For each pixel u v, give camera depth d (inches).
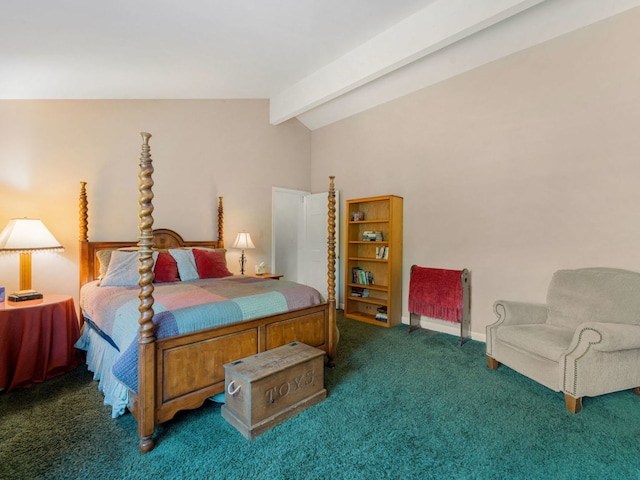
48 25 85.4
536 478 61.1
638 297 92.6
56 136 133.0
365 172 192.7
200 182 172.4
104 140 143.6
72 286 135.0
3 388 92.3
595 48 112.5
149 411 67.7
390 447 69.7
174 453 67.1
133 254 124.3
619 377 87.7
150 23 92.4
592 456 67.3
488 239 140.8
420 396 92.4
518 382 101.7
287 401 80.4
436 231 159.3
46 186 130.7
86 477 59.9
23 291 110.1
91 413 81.4
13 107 125.3
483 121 141.8
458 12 101.5
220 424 77.7
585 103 115.0
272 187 203.2
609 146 110.4
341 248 205.5
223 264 148.9
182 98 165.2
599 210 112.5
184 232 167.0
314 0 96.3
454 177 152.2
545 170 124.5
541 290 125.7
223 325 82.6
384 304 168.9
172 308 80.0
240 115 187.8
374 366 114.3
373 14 108.9
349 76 135.6
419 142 166.1
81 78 119.7
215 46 113.7
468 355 125.8
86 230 134.0
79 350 114.7
